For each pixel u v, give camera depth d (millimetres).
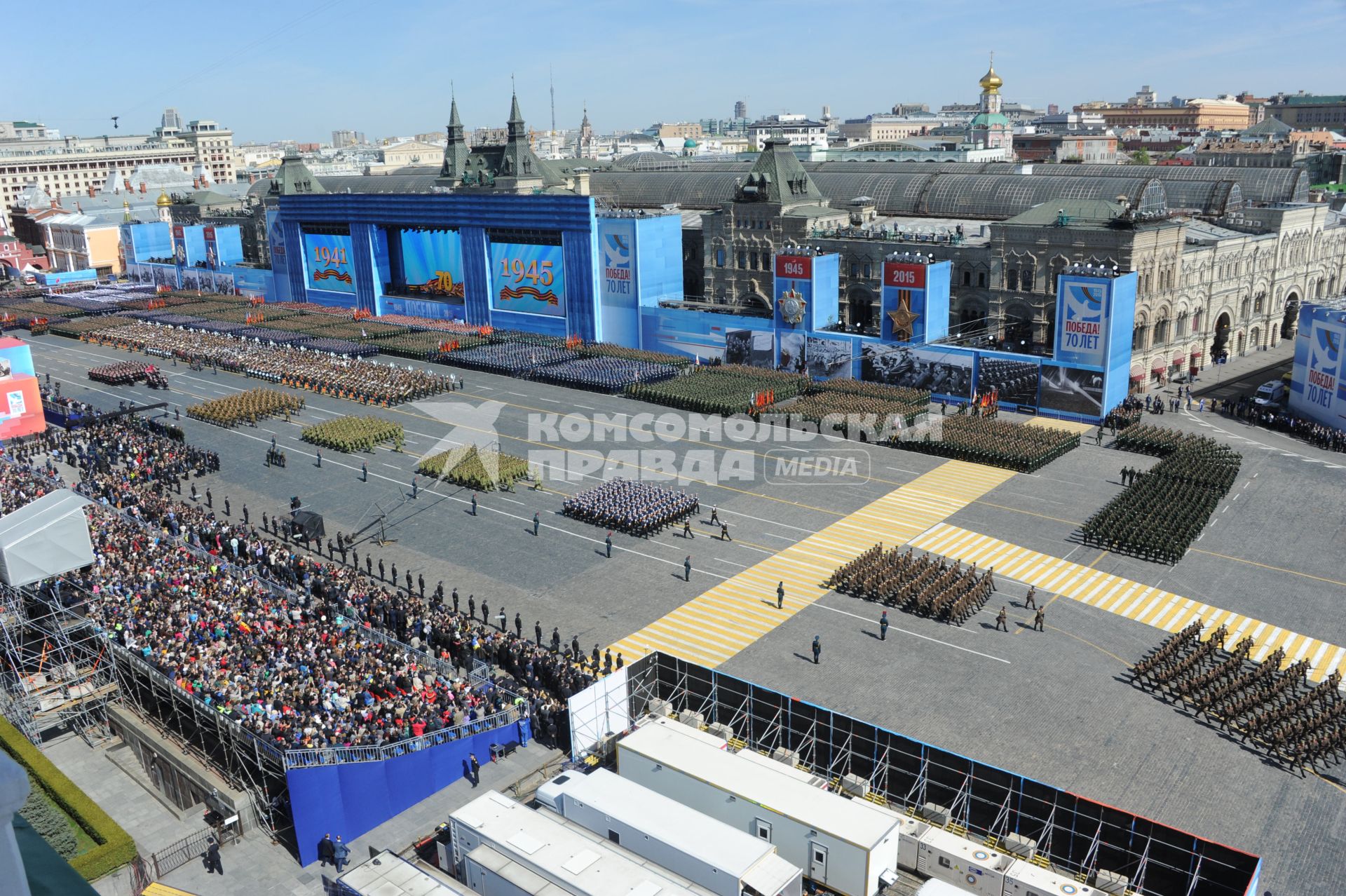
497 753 49156
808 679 54219
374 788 43906
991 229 113000
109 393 125375
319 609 61469
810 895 38250
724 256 137375
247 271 193250
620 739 44625
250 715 45469
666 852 37062
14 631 55062
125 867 38844
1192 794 43906
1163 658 54094
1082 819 38844
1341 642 56844
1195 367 117625
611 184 184500
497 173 168125
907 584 63094
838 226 131625
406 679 51312
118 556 65000
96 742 52188
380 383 119375
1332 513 75625
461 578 68750
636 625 61156
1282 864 39375
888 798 44250
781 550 71812
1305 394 98312
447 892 34562
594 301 136625
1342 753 46844
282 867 42000
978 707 51094
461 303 159000
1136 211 106625
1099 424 98250
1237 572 66188
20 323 174125
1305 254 137000
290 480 90438
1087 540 71688
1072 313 98188
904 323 110438
